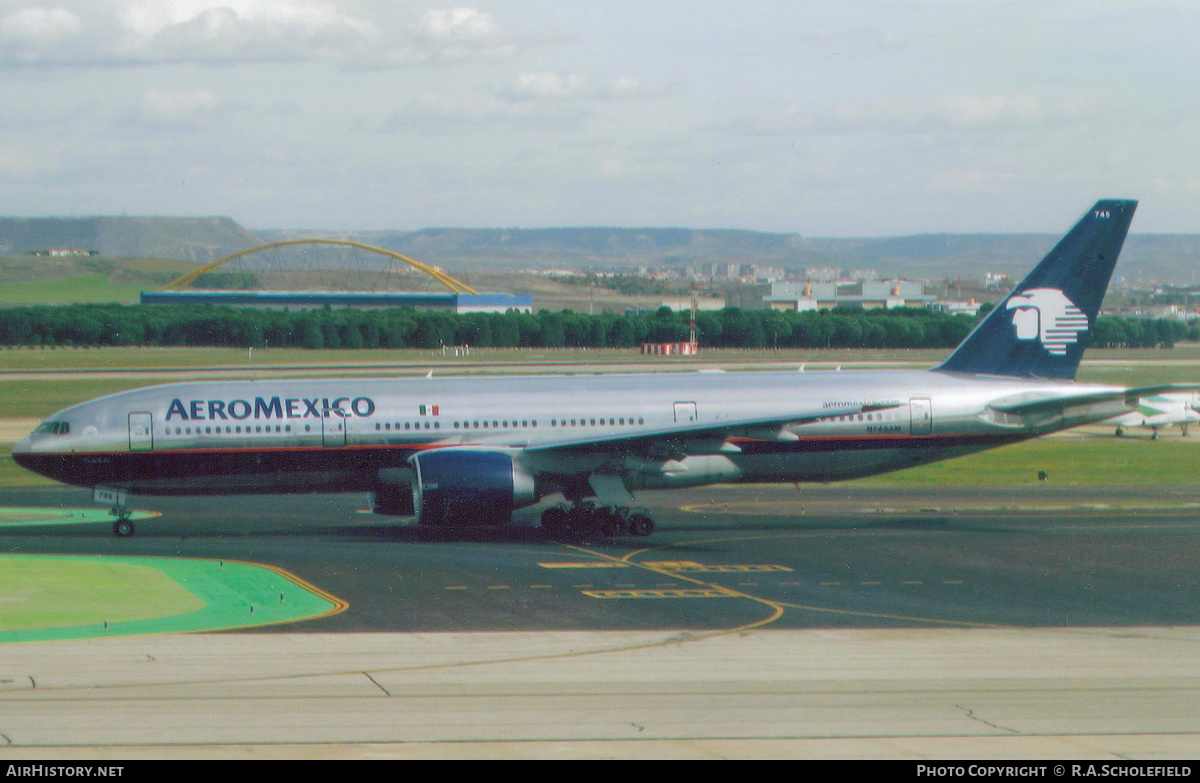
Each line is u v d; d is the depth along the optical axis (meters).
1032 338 103.19
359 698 43.59
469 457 88.56
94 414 88.31
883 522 99.50
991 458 150.62
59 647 52.19
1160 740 39.00
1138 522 99.19
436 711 41.84
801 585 71.00
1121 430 180.50
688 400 95.88
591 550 83.94
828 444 97.81
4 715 40.44
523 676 47.69
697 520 100.81
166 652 51.44
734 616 61.72
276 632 56.38
